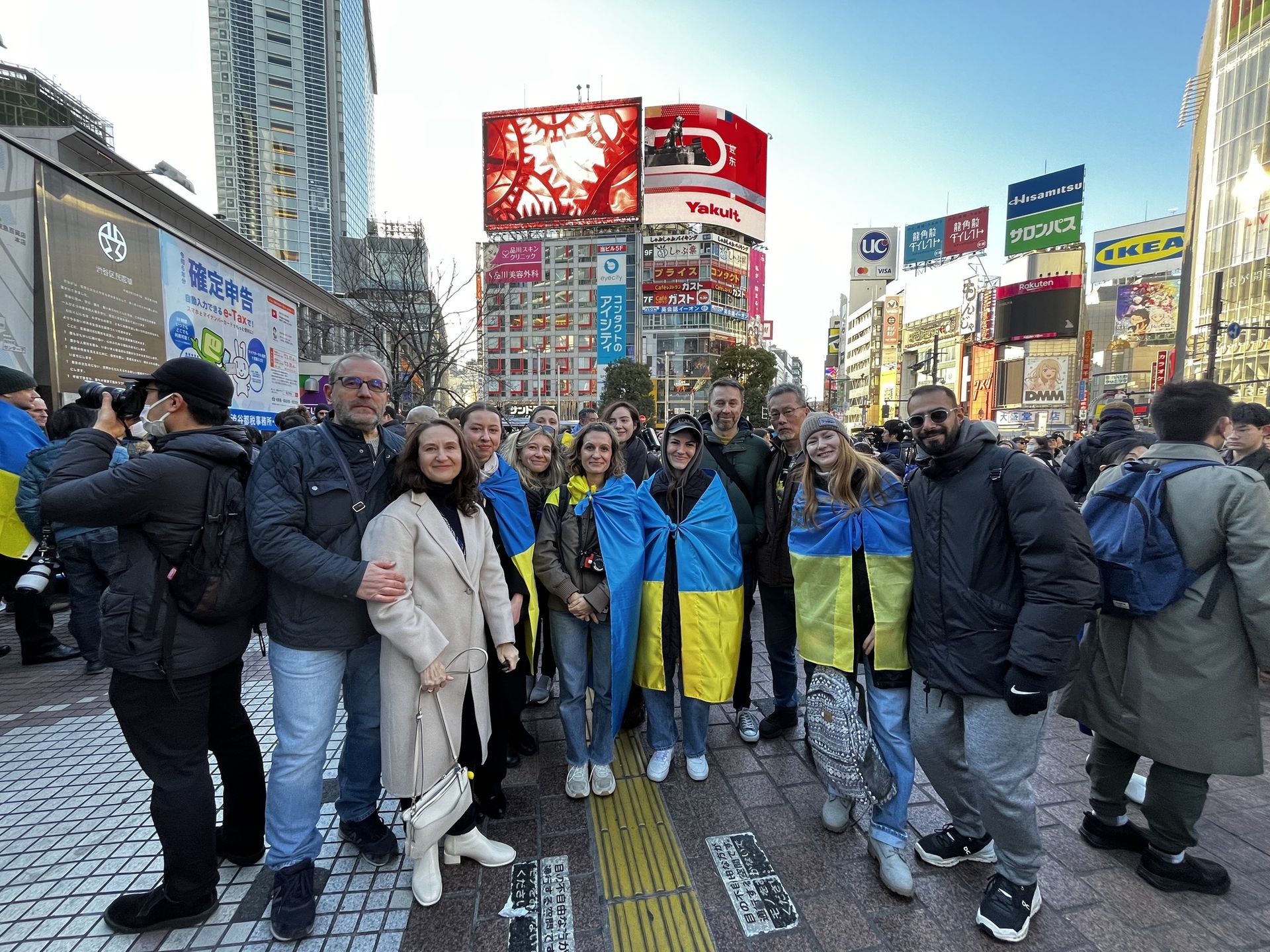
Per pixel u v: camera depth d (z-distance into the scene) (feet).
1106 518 7.57
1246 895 7.11
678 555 9.57
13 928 6.68
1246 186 104.94
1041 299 170.09
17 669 14.78
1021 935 6.41
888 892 7.24
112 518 5.94
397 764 6.82
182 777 6.53
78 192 20.52
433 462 7.10
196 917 6.76
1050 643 6.03
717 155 218.79
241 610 6.57
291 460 6.82
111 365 21.98
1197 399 7.29
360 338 55.98
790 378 337.11
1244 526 6.59
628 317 222.28
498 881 7.47
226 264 30.48
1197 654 6.88
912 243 254.47
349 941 6.54
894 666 7.59
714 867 7.70
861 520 7.87
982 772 6.73
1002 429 175.83
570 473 10.00
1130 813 8.82
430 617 7.05
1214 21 114.42
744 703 11.53
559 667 9.37
